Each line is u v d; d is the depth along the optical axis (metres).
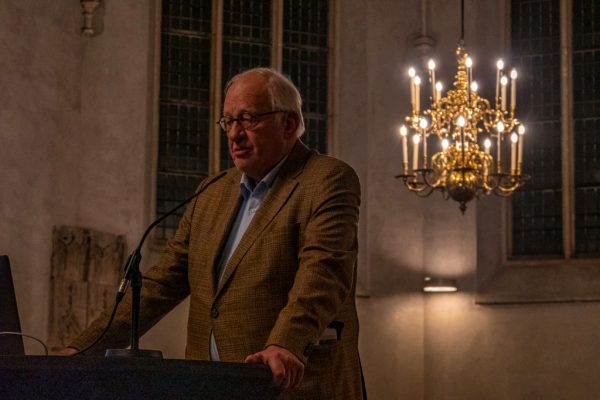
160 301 2.82
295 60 11.62
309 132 11.51
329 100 11.67
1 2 8.51
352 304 2.71
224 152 11.06
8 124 8.47
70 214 9.31
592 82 11.28
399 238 11.07
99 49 9.96
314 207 2.57
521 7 11.62
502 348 10.58
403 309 10.90
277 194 2.67
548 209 11.18
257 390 1.81
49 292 8.79
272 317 2.52
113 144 9.90
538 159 11.34
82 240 9.14
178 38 11.04
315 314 2.26
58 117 9.27
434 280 10.82
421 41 11.39
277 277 2.54
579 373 10.21
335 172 2.65
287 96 2.75
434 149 11.27
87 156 9.65
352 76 11.58
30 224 8.64
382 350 10.66
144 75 10.36
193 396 1.74
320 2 11.87
